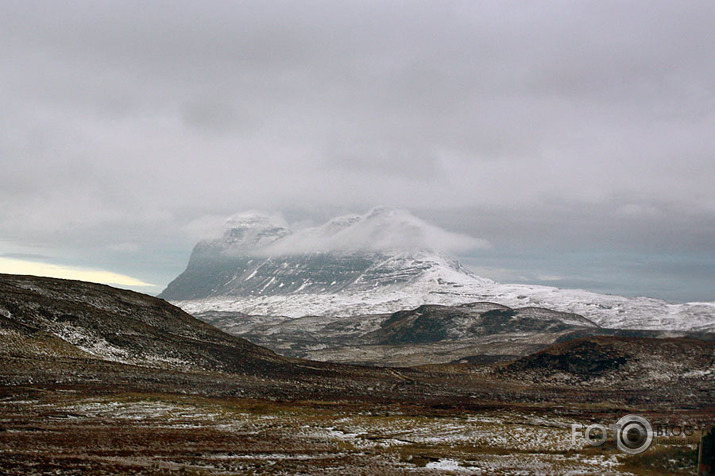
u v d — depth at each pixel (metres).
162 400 97.94
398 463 61.53
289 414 95.69
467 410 113.81
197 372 132.75
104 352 129.62
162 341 144.88
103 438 63.72
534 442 77.12
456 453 68.56
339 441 73.50
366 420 92.62
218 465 55.25
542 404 131.12
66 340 128.88
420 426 88.56
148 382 116.19
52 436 62.72
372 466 59.28
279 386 133.50
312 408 105.12
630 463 62.78
